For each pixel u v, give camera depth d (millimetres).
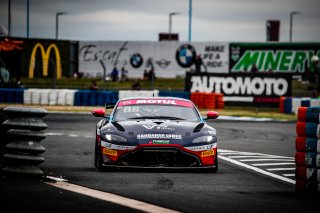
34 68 137875
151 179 25094
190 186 23453
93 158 34375
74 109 85375
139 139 27656
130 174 26719
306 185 21875
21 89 91750
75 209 17891
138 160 27547
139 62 144750
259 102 98375
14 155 24125
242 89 98875
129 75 145250
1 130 24828
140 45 144375
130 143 27562
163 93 90750
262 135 54938
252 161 34500
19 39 135750
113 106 34844
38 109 24250
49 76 139875
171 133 28000
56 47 140750
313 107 21812
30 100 91000
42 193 20391
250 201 20312
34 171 24094
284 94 97562
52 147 40562
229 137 52062
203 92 93500
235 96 99250
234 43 138625
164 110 30953
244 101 98875
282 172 29578
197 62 140625
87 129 56750
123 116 30438
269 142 48250
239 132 57719
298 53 135875
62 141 45125
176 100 32125
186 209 18547
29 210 17469
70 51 147000
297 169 22188
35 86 117000
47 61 139625
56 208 17922
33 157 24062
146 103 31578
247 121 74125
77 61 148000
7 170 24281
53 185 22359
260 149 42344
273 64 137125
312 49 135000
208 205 19312
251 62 137875
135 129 28297
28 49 137000
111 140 27797
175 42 142375
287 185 24875
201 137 28172
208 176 26906
